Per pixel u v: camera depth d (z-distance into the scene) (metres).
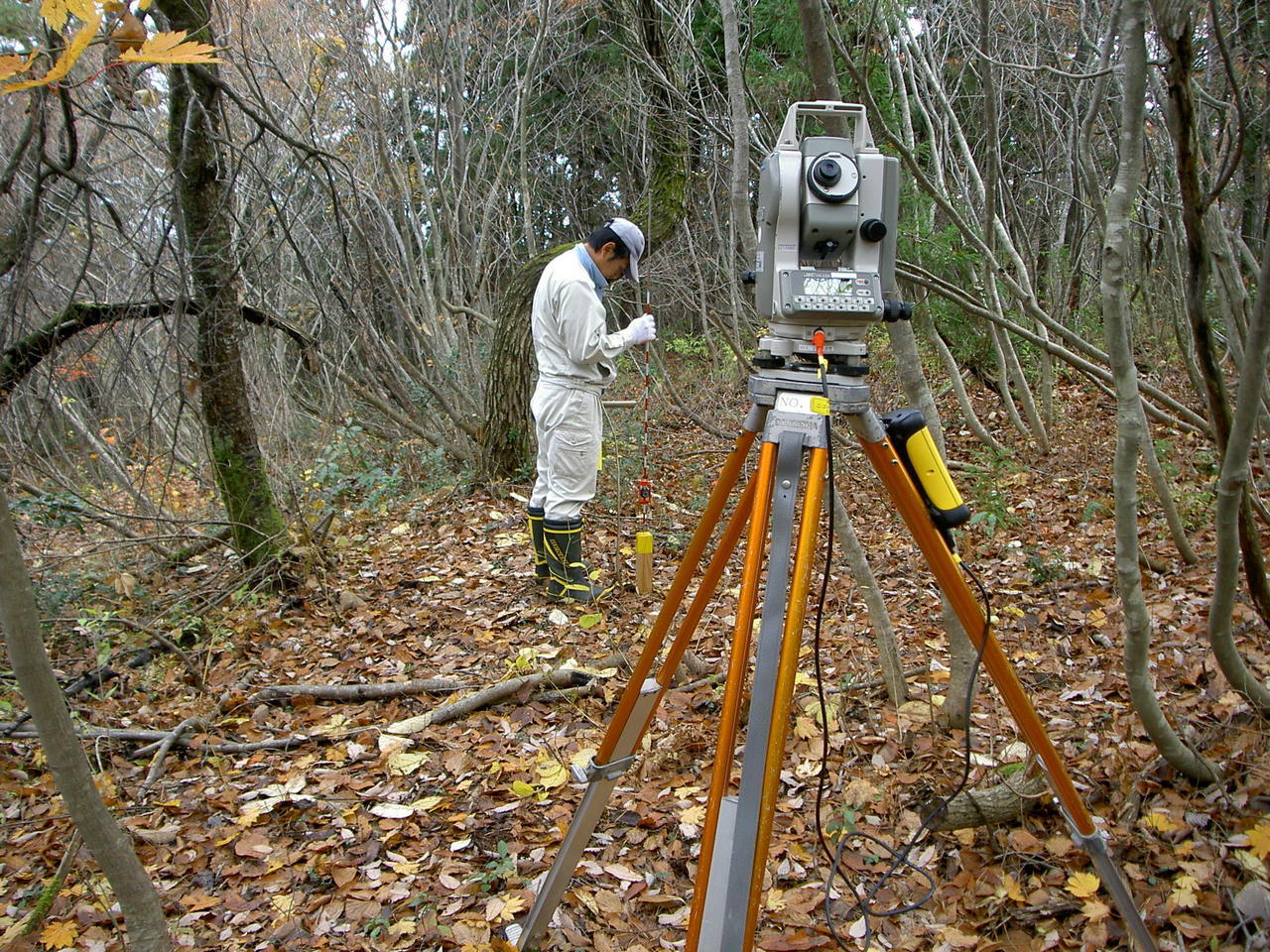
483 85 10.41
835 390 1.65
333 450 6.16
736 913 1.35
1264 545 4.09
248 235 4.64
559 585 4.49
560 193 13.46
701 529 1.88
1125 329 1.87
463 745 3.18
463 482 6.68
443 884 2.44
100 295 6.36
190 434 6.33
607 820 2.68
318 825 2.77
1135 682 2.16
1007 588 4.31
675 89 6.86
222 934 2.31
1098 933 2.01
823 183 1.70
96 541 5.18
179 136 4.27
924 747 2.81
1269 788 2.30
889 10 5.57
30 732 3.44
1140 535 4.81
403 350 8.03
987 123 5.16
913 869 2.34
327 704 3.63
